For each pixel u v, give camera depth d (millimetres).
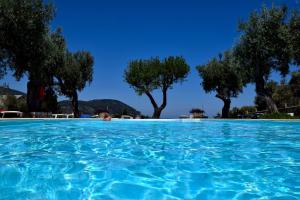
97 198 3318
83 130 11477
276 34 20031
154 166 4820
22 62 19031
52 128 12109
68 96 26109
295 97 32531
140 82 27516
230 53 24312
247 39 20922
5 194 3414
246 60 21484
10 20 17328
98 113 26078
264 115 19750
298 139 8602
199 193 3520
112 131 11211
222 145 7316
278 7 20578
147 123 16875
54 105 25875
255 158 5586
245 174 4367
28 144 7230
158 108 27875
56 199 3275
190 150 6496
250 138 8930
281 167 4820
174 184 3850
